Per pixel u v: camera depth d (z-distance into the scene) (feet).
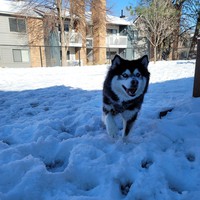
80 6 67.87
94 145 8.62
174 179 6.59
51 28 68.69
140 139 9.14
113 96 9.17
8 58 68.90
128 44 95.76
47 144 8.59
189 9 78.95
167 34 74.33
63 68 48.39
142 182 6.15
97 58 84.69
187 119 10.28
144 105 14.30
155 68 40.78
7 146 8.70
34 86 23.85
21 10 66.49
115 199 5.71
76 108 14.32
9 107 15.44
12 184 6.15
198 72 12.93
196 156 7.54
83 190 6.28
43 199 5.71
